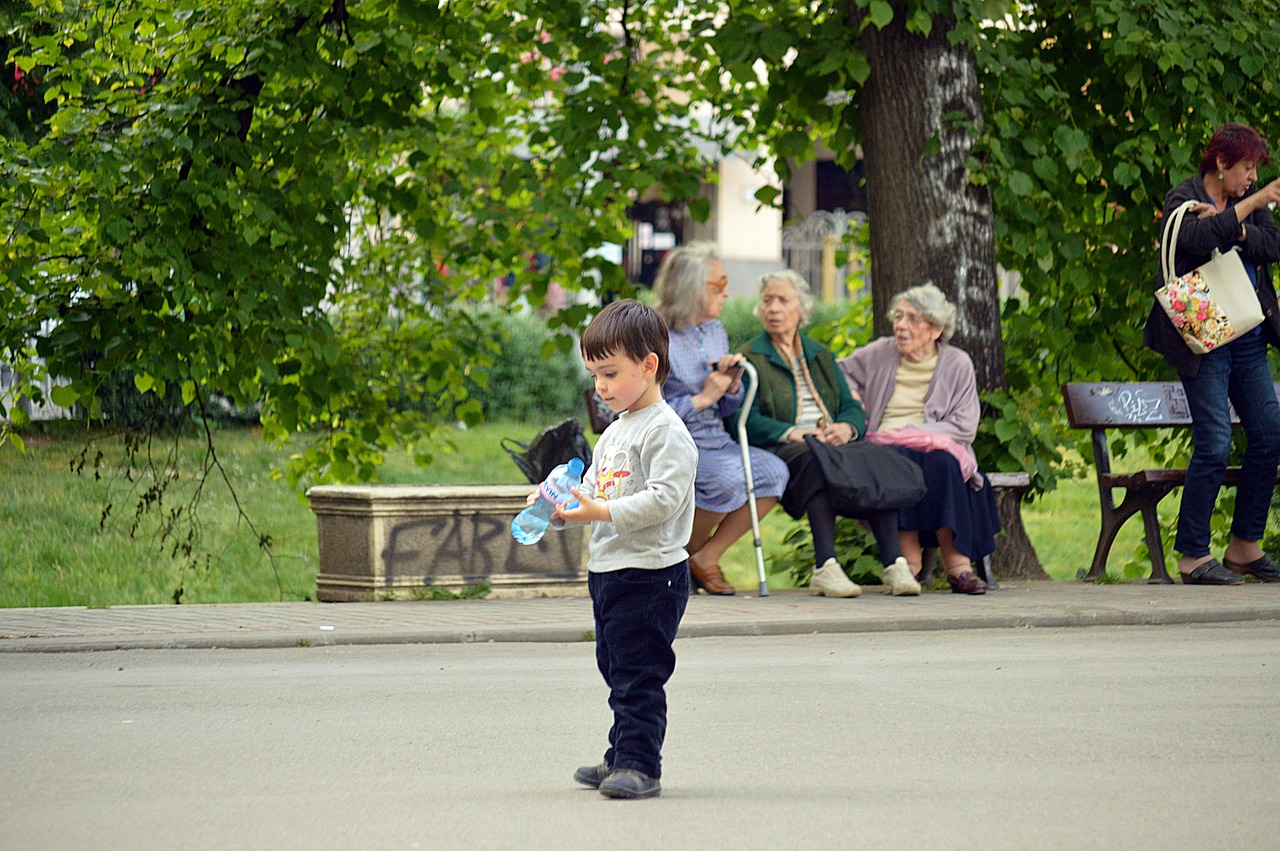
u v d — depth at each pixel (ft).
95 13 141.38
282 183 142.31
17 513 178.09
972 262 134.92
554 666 89.71
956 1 131.64
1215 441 123.03
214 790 58.54
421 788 58.95
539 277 159.74
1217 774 60.54
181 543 172.76
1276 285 158.81
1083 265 147.95
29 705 76.84
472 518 122.11
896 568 119.03
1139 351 156.97
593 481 59.26
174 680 84.69
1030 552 136.77
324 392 145.38
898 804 55.93
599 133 151.12
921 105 134.62
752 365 122.52
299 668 89.10
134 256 126.52
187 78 134.41
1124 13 139.95
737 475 119.55
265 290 133.28
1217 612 108.99
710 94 166.71
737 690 80.53
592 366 58.03
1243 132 119.34
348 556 121.80
